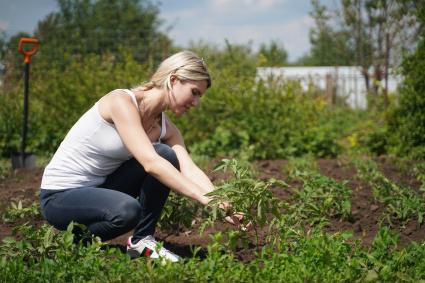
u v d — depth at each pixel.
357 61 14.80
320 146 9.00
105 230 3.41
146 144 3.27
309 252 3.32
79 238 3.54
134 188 3.70
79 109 9.35
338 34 14.64
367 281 3.07
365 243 4.12
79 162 3.49
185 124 9.11
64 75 9.75
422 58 8.52
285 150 8.80
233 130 8.89
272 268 3.16
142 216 3.61
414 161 8.00
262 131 8.93
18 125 9.46
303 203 4.64
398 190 5.27
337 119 13.97
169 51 12.21
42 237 3.49
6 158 9.34
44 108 9.57
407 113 8.64
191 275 3.01
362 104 17.64
